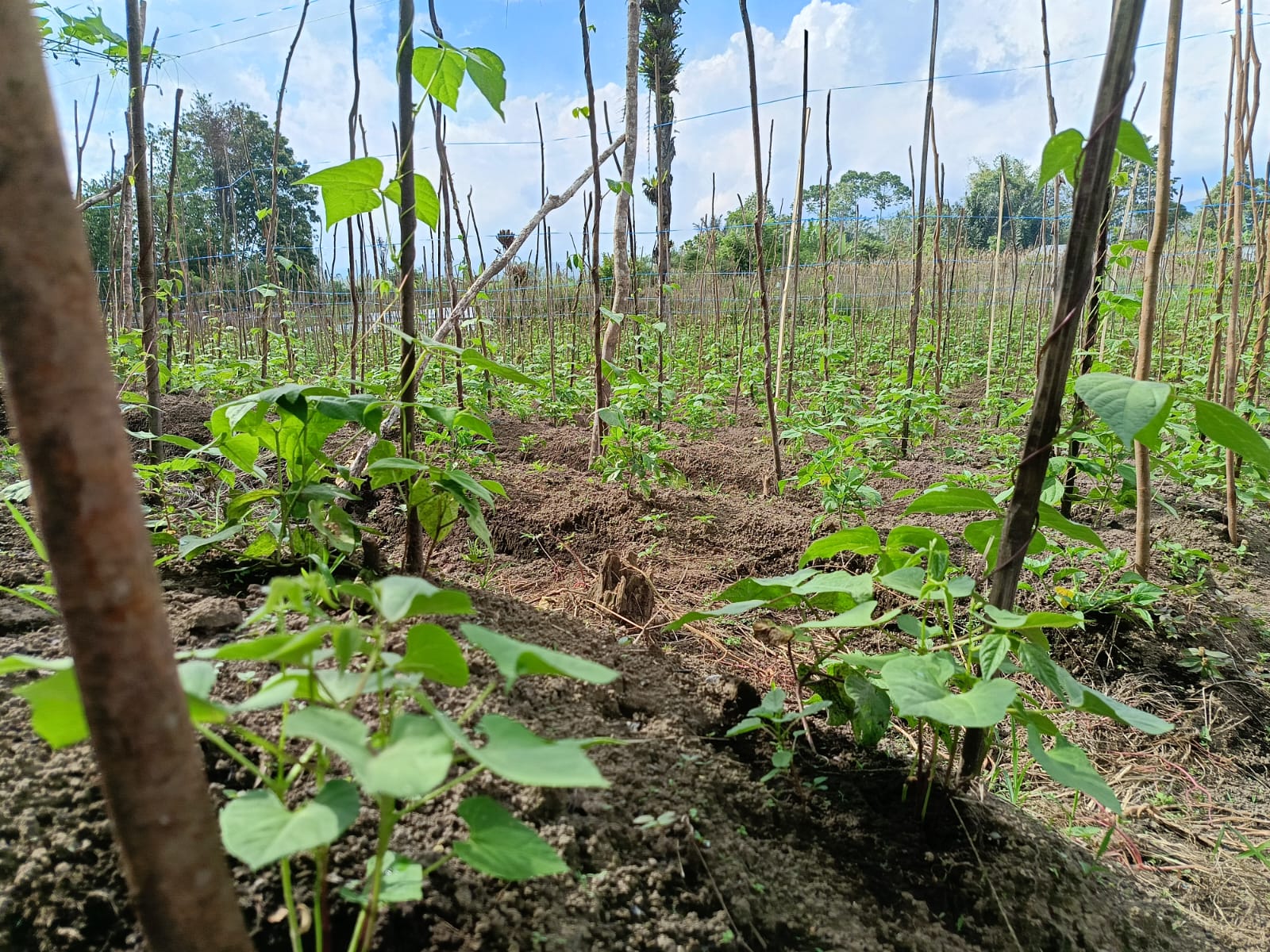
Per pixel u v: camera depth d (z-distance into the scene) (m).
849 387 6.71
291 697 0.90
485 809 0.96
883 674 1.43
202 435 5.24
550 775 0.76
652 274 14.70
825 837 1.74
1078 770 1.46
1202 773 2.59
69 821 1.19
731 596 1.94
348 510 4.05
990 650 1.47
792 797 1.81
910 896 1.62
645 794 1.60
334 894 1.14
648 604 2.96
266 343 5.73
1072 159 1.77
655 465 4.46
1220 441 1.59
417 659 1.01
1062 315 1.68
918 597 1.61
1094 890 1.83
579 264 5.13
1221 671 2.99
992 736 1.89
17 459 3.26
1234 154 4.22
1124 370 7.38
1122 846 2.17
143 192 3.12
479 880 1.23
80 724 0.85
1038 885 1.71
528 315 11.32
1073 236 1.66
